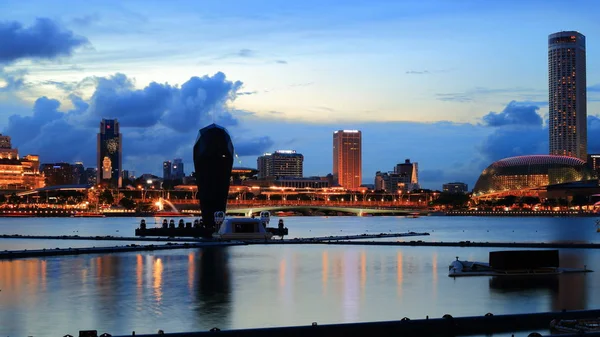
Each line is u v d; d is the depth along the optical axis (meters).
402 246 128.62
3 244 147.75
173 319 52.31
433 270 83.25
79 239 165.62
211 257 102.88
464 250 117.06
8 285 70.31
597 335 42.06
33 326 49.97
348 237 161.25
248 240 147.50
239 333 44.31
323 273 80.69
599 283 69.75
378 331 46.34
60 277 76.88
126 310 55.91
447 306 57.41
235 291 66.06
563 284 69.25
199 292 65.38
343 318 52.66
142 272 81.75
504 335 46.84
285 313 54.56
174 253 111.38
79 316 53.50
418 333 47.00
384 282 72.25
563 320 47.44
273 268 86.25
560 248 127.12
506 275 76.56
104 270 84.06
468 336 46.78
